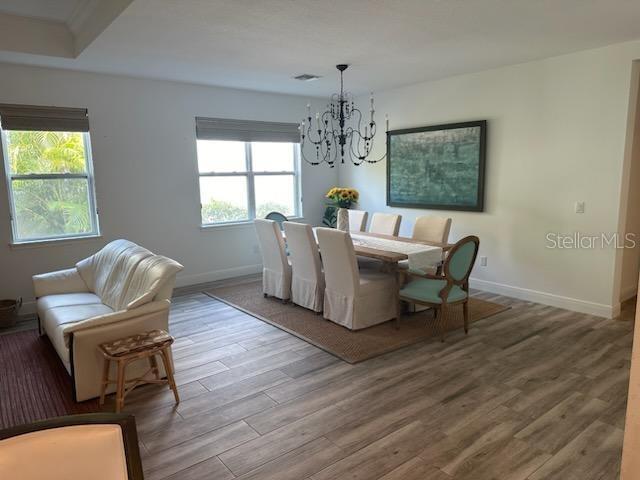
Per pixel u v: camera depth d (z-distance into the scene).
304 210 6.79
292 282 4.69
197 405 2.76
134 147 5.10
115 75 4.86
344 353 3.48
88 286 4.11
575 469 2.11
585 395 2.80
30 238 4.62
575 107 4.23
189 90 5.44
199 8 2.84
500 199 4.95
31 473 1.01
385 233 5.20
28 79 4.39
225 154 5.93
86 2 3.41
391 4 2.81
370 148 6.49
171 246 5.52
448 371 3.16
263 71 4.71
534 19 3.15
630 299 4.84
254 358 3.44
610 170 4.07
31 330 4.14
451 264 3.58
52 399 2.86
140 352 2.61
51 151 4.64
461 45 3.80
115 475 1.08
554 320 4.19
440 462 2.17
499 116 4.84
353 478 2.07
